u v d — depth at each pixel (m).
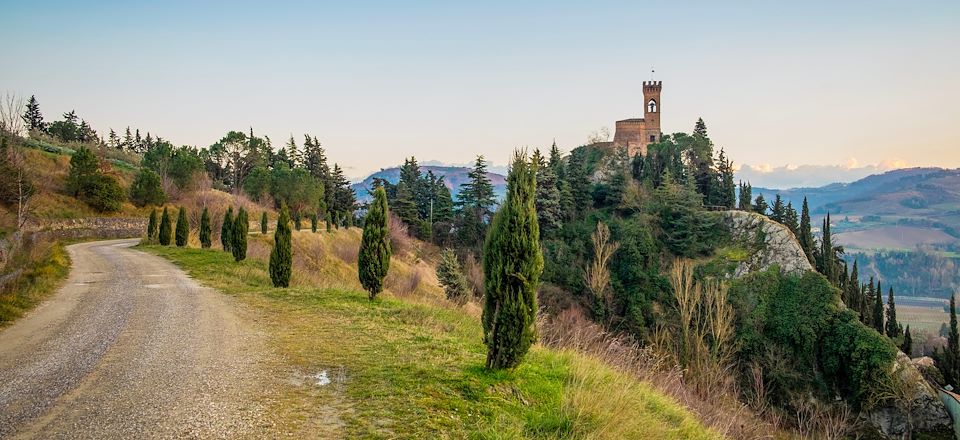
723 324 38.69
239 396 6.66
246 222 26.59
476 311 18.17
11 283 14.82
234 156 83.00
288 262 18.67
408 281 31.20
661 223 67.88
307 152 94.44
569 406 7.00
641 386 9.85
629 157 94.69
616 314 52.84
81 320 11.91
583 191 78.38
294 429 5.62
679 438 7.78
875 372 41.97
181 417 5.87
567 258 60.94
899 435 40.91
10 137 39.00
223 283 19.02
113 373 7.64
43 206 41.31
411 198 78.88
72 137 88.38
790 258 57.31
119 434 5.35
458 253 69.31
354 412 6.20
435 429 5.84
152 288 17.33
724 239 64.56
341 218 82.81
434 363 8.39
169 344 9.61
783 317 49.72
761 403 28.73
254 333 10.65
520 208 8.04
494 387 7.45
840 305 49.62
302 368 8.03
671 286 55.66
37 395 6.59
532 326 8.08
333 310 13.51
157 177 53.50
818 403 39.06
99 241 41.38
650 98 103.19
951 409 41.03
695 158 93.19
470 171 84.50
